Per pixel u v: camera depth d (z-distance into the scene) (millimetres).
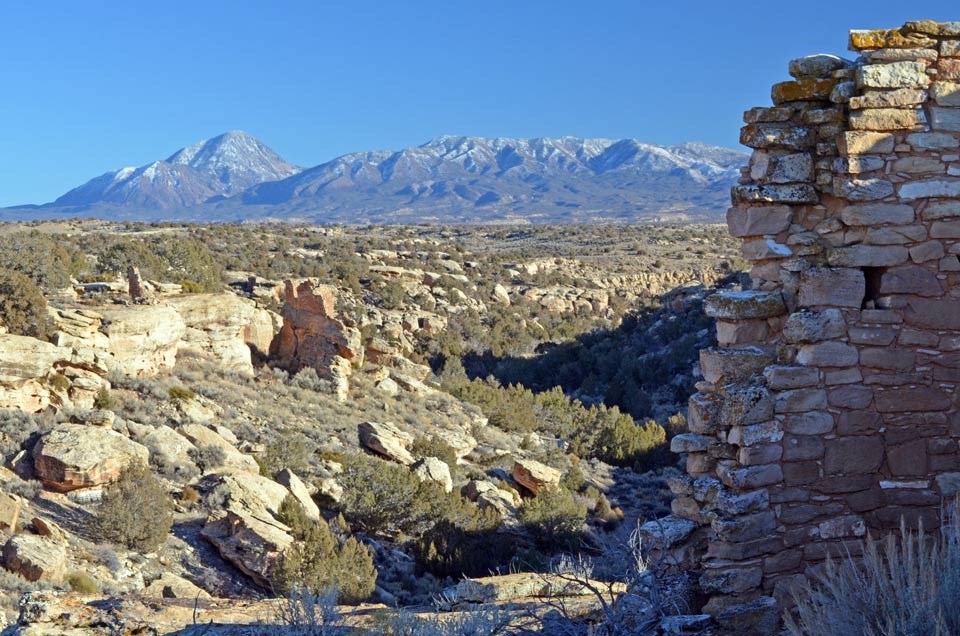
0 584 18641
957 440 8727
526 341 88688
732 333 8977
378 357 55812
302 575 23391
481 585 9648
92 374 33125
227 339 45156
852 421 8680
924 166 8578
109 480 26359
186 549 25125
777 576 8570
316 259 100938
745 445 8539
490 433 50031
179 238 98062
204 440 33312
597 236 170125
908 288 8648
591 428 53844
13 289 33625
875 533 8734
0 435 27969
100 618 7586
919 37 8555
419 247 127000
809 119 8844
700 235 165875
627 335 89188
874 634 6082
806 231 8945
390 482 32562
